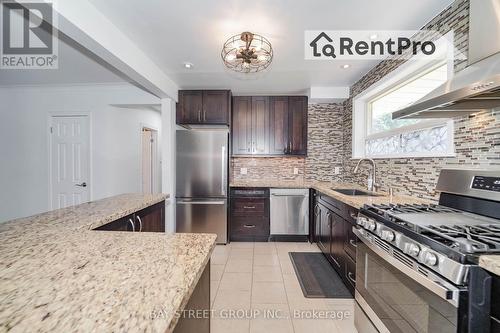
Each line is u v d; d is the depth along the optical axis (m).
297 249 3.48
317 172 4.17
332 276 2.66
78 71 3.13
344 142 4.00
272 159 4.37
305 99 4.07
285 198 3.77
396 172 2.51
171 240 1.12
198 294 0.96
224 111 3.84
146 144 5.65
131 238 1.15
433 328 1.09
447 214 1.54
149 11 1.87
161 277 0.77
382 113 3.13
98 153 3.88
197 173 3.74
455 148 1.77
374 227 1.59
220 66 2.94
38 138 3.95
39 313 0.58
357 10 1.86
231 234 3.84
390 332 1.41
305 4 1.79
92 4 1.77
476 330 0.93
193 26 2.08
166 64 2.89
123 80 3.49
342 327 1.88
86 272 0.80
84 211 1.74
